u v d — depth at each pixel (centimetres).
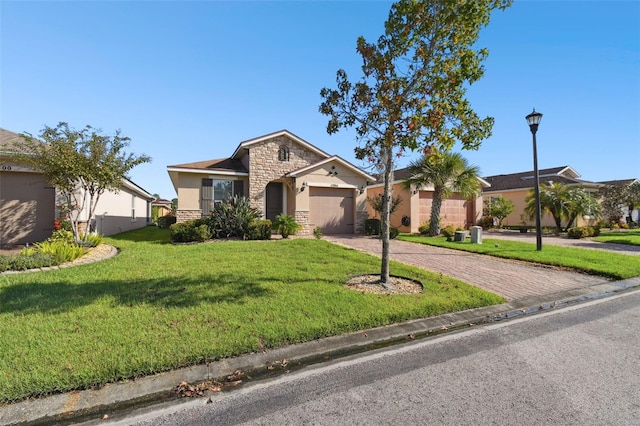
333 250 952
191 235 1142
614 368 319
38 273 628
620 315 491
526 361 334
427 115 524
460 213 1950
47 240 949
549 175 2498
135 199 2005
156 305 448
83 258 798
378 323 425
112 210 1549
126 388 274
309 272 667
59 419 239
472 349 365
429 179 1512
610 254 991
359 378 299
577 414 243
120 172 979
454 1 469
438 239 1410
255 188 1530
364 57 547
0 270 634
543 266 836
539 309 525
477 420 234
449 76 518
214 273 636
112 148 944
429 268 797
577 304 550
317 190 1580
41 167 879
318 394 271
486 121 534
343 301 484
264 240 1202
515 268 812
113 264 715
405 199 1798
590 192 2222
